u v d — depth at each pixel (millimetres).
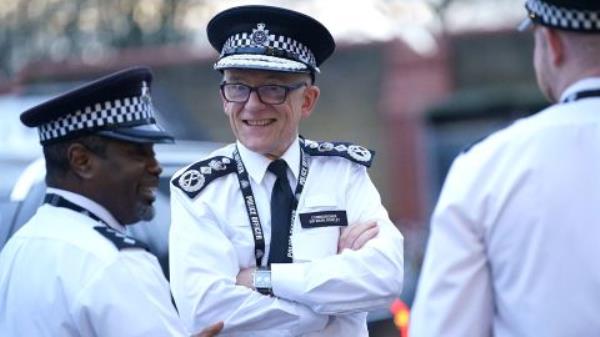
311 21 4988
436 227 3953
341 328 4980
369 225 5004
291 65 4934
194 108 24281
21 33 26781
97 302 4055
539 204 3814
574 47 3930
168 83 24359
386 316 8273
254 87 4934
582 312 3752
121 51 25312
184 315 4859
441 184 24453
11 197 6160
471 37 24641
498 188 3873
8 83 19156
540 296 3791
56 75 22766
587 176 3820
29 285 4172
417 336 3932
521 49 24453
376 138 24906
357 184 5152
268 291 4824
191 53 24328
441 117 24516
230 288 4801
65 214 4293
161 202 6691
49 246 4203
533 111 24250
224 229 4918
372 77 24953
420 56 24562
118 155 4336
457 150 24406
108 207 4367
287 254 4895
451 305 3865
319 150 5160
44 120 4324
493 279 3908
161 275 4277
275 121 4961
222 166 5023
